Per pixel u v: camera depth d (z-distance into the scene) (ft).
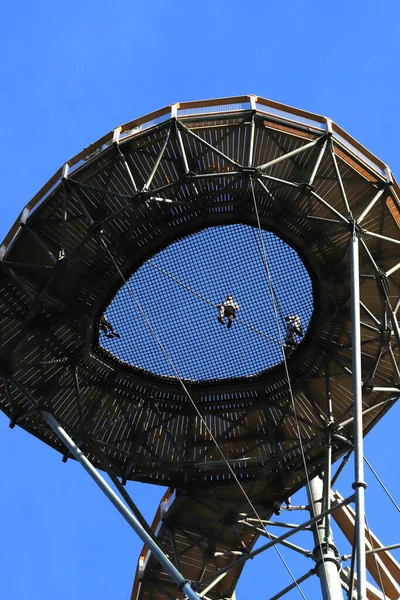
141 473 95.96
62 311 91.20
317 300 91.81
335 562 87.81
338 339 93.56
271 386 95.66
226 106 86.28
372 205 86.74
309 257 90.27
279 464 95.09
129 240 89.51
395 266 88.69
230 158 87.81
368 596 107.45
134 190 84.99
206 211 89.10
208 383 95.66
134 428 96.78
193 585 87.20
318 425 95.14
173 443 95.35
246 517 98.17
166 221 89.15
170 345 94.58
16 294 90.53
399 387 92.73
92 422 95.76
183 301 93.09
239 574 108.06
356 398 75.05
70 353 93.91
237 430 97.81
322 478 97.66
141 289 92.53
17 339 89.40
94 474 82.48
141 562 108.88
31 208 89.10
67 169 86.38
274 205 88.38
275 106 86.89
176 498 99.45
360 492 71.82
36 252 90.53
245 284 92.63
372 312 94.58
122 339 94.48
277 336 93.71
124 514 79.61
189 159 87.25
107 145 86.43
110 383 95.40
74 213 88.58
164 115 86.12
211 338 94.27
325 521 90.58
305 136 86.58
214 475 97.35
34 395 93.50
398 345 88.48
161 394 96.27
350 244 83.46
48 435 95.30
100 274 90.58
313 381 95.50
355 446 73.46
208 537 100.63
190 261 91.81
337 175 84.99
